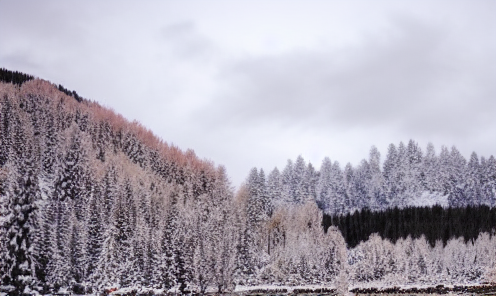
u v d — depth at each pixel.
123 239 94.69
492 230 149.88
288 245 123.38
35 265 69.00
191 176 162.00
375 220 156.75
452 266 130.62
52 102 174.75
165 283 84.62
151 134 191.50
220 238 96.38
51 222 77.44
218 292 87.25
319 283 112.06
